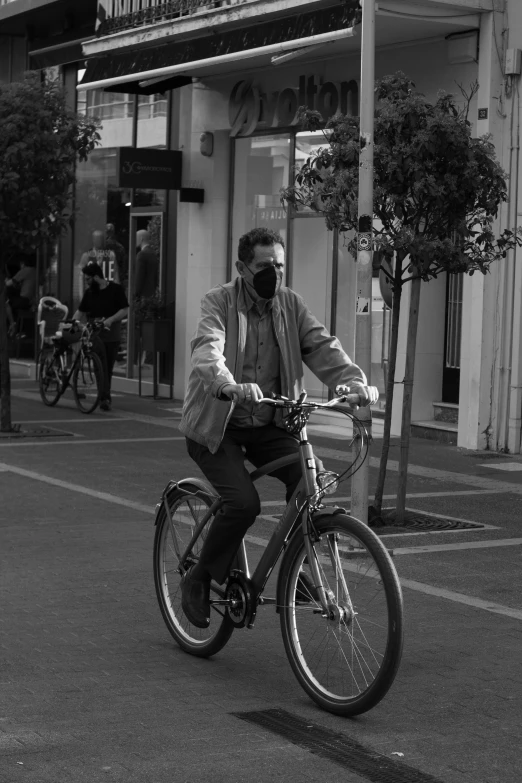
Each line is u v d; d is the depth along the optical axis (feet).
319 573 21.84
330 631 21.74
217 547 23.76
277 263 23.17
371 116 34.91
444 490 47.91
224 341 23.25
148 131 83.92
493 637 26.89
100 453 56.03
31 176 58.80
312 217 71.26
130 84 78.64
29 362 101.35
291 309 23.82
